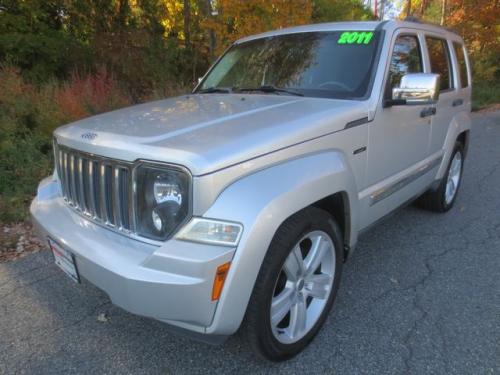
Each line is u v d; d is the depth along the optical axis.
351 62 3.26
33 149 5.89
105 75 8.68
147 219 2.14
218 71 4.13
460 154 5.02
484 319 2.91
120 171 2.23
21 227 4.48
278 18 9.20
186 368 2.50
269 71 3.62
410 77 2.99
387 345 2.66
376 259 3.78
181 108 2.98
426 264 3.68
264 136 2.28
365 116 2.91
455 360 2.53
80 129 2.60
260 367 2.50
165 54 11.79
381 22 3.53
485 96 16.34
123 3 12.20
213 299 2.00
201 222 2.01
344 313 2.99
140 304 2.02
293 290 2.47
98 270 2.12
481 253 3.88
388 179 3.38
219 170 2.03
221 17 9.60
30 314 3.03
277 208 2.14
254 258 2.05
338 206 2.79
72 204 2.66
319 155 2.54
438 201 4.68
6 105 6.68
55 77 9.69
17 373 2.48
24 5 10.67
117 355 2.62
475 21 17.91
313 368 2.49
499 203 5.18
